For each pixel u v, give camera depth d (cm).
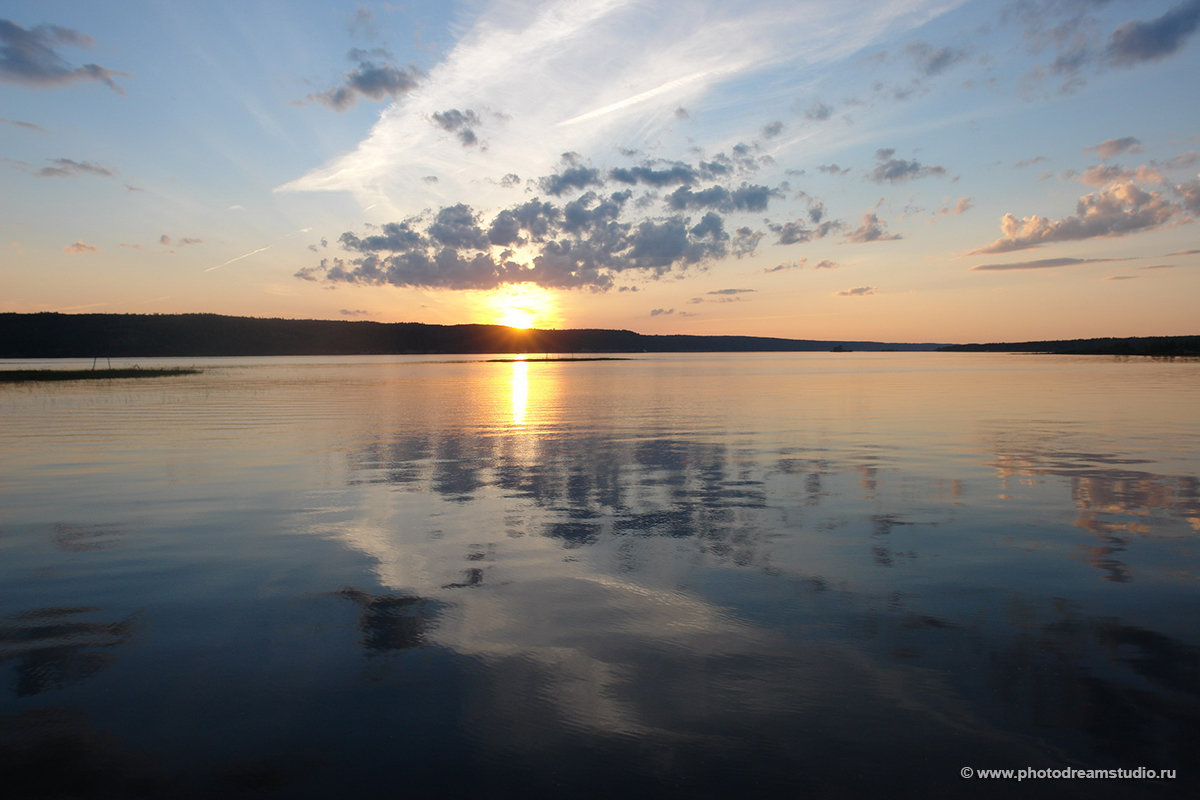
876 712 455
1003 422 2097
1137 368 6078
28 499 1088
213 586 695
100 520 955
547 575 723
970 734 429
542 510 1009
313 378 5338
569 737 430
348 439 1800
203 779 391
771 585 689
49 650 550
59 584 702
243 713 458
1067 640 557
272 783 388
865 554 788
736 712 457
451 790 381
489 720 449
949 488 1148
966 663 519
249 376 5650
